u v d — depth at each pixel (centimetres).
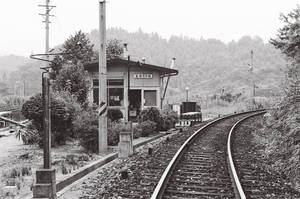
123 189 893
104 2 1496
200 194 846
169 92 13412
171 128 2684
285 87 1573
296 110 1445
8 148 1642
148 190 875
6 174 1047
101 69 1494
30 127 1717
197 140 1894
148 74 2902
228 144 1638
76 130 1548
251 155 1505
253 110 4962
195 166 1198
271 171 1204
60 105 1596
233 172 1004
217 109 5678
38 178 783
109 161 1352
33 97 1598
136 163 1254
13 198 803
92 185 948
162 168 1159
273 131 1656
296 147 1245
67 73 2319
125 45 3425
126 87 2880
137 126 2088
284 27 1488
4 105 4388
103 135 1476
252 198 839
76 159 1298
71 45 3497
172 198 809
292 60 1545
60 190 894
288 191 941
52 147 1623
